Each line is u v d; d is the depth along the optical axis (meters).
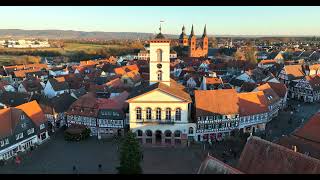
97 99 94.81
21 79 171.88
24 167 73.00
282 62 197.62
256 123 94.00
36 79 152.00
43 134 89.12
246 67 175.62
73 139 88.12
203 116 85.31
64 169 72.00
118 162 75.19
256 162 48.44
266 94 104.62
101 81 144.50
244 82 126.81
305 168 43.34
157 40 88.69
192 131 85.94
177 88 93.94
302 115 110.31
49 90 131.50
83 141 88.25
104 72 170.00
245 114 90.94
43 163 75.00
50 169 72.00
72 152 81.12
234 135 88.06
